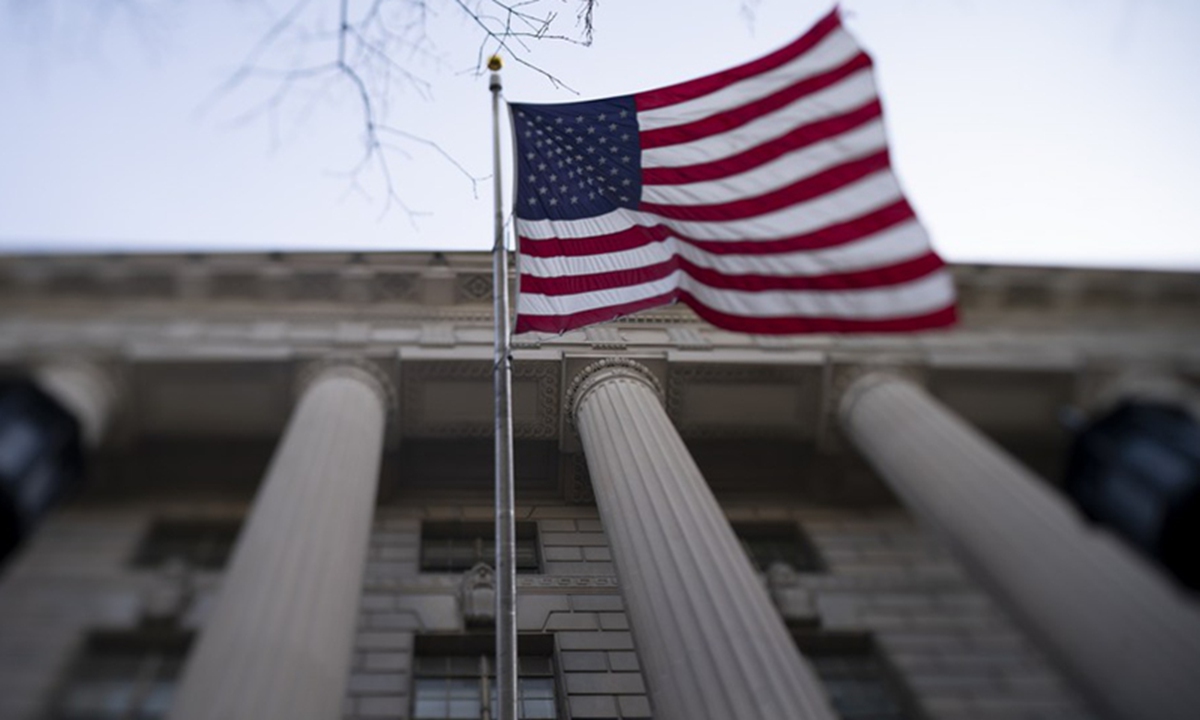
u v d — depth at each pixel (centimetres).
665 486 1627
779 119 1270
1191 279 2620
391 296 2366
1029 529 1603
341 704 1227
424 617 1917
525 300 1234
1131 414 632
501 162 1291
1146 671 1317
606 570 2119
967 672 1914
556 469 2338
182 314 2277
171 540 2162
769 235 1209
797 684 1221
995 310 2566
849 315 1138
